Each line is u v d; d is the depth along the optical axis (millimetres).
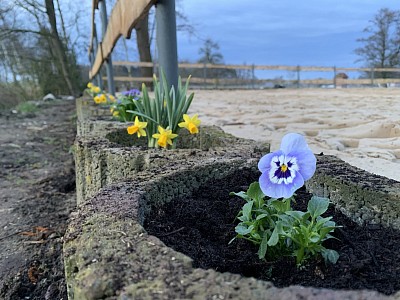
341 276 272
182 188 416
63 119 2793
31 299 535
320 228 294
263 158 292
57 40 5102
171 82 690
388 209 341
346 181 372
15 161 1419
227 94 3699
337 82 5934
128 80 4910
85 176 596
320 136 1041
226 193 422
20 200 954
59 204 922
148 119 692
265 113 1703
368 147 886
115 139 726
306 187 421
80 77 5551
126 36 891
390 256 294
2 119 2783
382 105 2010
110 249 246
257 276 292
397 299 192
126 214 299
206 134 714
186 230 345
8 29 4695
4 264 618
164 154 507
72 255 253
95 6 1992
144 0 666
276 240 278
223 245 330
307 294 195
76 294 229
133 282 213
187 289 203
